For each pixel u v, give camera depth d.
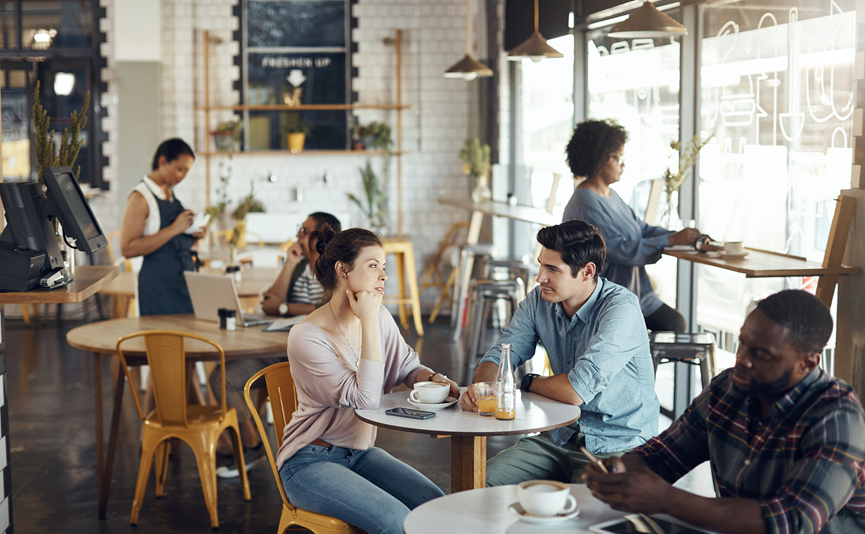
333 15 8.25
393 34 8.30
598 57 5.50
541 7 6.23
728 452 1.79
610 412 2.58
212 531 3.40
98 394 3.54
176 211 4.55
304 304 4.18
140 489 3.48
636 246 3.62
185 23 8.09
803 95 3.52
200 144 8.23
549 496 1.66
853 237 2.98
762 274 2.96
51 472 4.10
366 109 8.34
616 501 1.60
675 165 4.39
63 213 2.55
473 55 8.08
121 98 7.93
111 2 7.98
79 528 3.43
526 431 2.22
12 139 8.10
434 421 2.32
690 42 4.33
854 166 3.00
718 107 4.20
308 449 2.55
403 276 7.65
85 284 2.59
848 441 1.57
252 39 8.21
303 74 8.29
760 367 1.62
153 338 3.37
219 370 3.96
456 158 8.43
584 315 2.65
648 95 4.79
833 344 3.41
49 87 8.08
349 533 2.41
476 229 7.39
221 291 3.96
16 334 7.43
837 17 3.29
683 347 3.28
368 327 2.50
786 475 1.64
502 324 7.67
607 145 3.72
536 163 7.02
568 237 2.57
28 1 7.98
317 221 4.07
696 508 1.56
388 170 8.40
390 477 2.57
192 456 4.34
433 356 6.61
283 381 2.84
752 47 3.88
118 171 8.04
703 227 4.39
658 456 1.92
